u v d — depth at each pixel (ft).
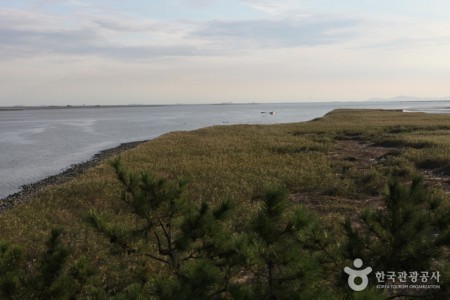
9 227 39.24
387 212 16.11
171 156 84.99
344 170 63.52
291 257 13.08
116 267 26.89
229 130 150.10
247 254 13.05
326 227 32.12
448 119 182.09
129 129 256.32
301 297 12.63
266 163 72.28
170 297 12.00
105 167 75.72
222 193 49.16
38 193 59.82
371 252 15.44
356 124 160.25
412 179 16.35
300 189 51.72
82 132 234.38
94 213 18.30
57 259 17.13
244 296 12.73
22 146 159.33
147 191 17.93
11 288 14.99
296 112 531.50
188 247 17.03
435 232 15.61
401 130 127.34
